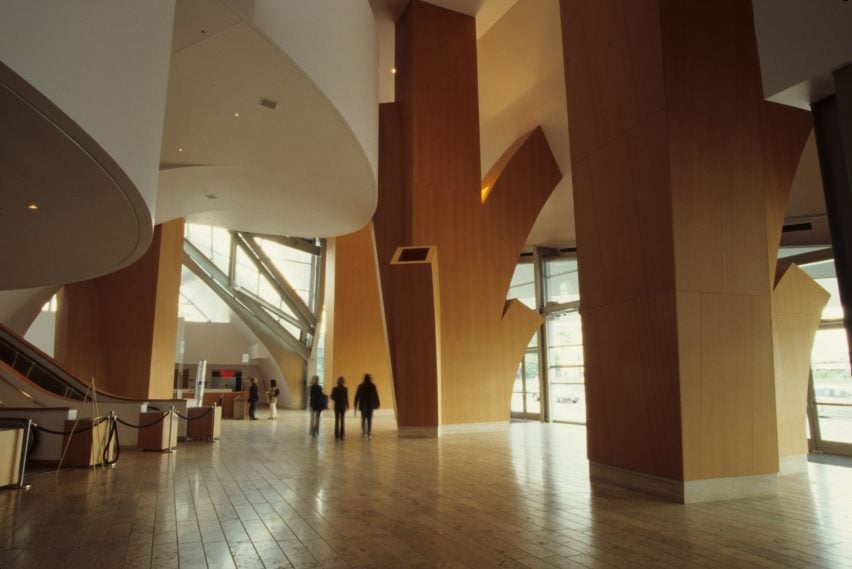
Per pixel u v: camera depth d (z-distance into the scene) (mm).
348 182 12359
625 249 7898
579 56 9016
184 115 9570
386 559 4695
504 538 5320
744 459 7156
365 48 11258
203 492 7422
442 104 16156
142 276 17969
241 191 12961
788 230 15000
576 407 20688
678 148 7273
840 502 6867
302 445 12602
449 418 15195
